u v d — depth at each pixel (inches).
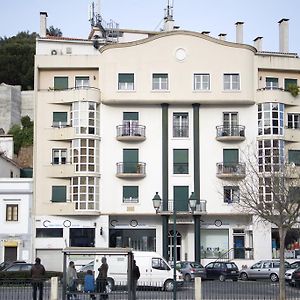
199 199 2145.7
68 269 1005.2
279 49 2431.1
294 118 2245.3
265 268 1863.9
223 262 1907.0
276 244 2177.7
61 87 2224.4
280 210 1453.0
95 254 997.8
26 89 4313.5
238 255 2166.6
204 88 2182.6
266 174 1945.1
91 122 2155.5
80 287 998.4
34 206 2138.3
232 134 2181.3
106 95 2170.3
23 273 1553.9
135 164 2159.2
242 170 2134.6
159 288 1438.2
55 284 1026.7
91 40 2423.7
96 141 2160.4
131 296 1004.6
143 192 2155.5
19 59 4350.4
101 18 2738.7
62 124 2191.2
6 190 2140.7
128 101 2166.6
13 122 3767.2
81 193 2123.5
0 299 1104.2
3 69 4306.1
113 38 2657.5
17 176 2576.3
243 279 1909.4
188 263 1847.9
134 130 2171.5
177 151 2183.8
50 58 2210.9
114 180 2160.4
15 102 3818.9
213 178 2174.0
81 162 2134.6
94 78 2223.2
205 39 2199.8
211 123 2204.7
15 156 3225.9
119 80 2178.9
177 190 2164.1
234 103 2198.6
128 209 2140.7
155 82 2181.3
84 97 2154.3
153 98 2166.6
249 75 2198.6
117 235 2159.2
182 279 1462.8
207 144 2193.7
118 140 2176.4
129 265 999.6
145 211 2142.0
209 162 2183.8
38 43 2391.7
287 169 1923.0
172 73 2180.1
